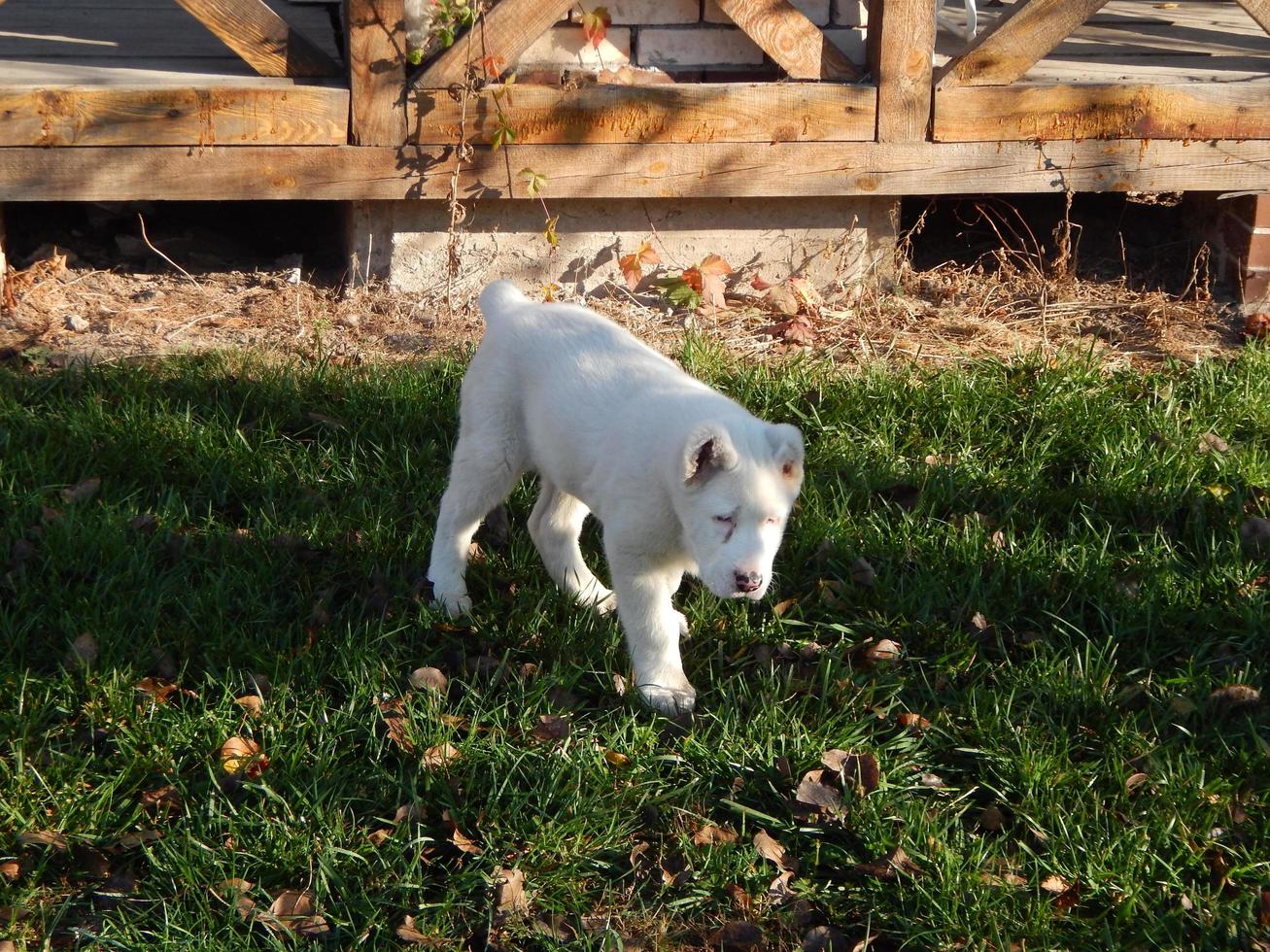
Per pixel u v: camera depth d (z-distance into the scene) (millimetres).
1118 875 2318
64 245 3654
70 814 2346
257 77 3420
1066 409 3127
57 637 2576
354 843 2348
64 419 3023
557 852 2344
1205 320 3551
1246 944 2254
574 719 2518
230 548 2752
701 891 2316
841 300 3590
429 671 2551
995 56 3432
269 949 2230
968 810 2438
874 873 2338
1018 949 2256
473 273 3541
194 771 2416
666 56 3598
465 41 3322
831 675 2586
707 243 3584
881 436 3080
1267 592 2727
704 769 2449
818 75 3459
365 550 2785
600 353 2635
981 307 3572
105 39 3816
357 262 3523
